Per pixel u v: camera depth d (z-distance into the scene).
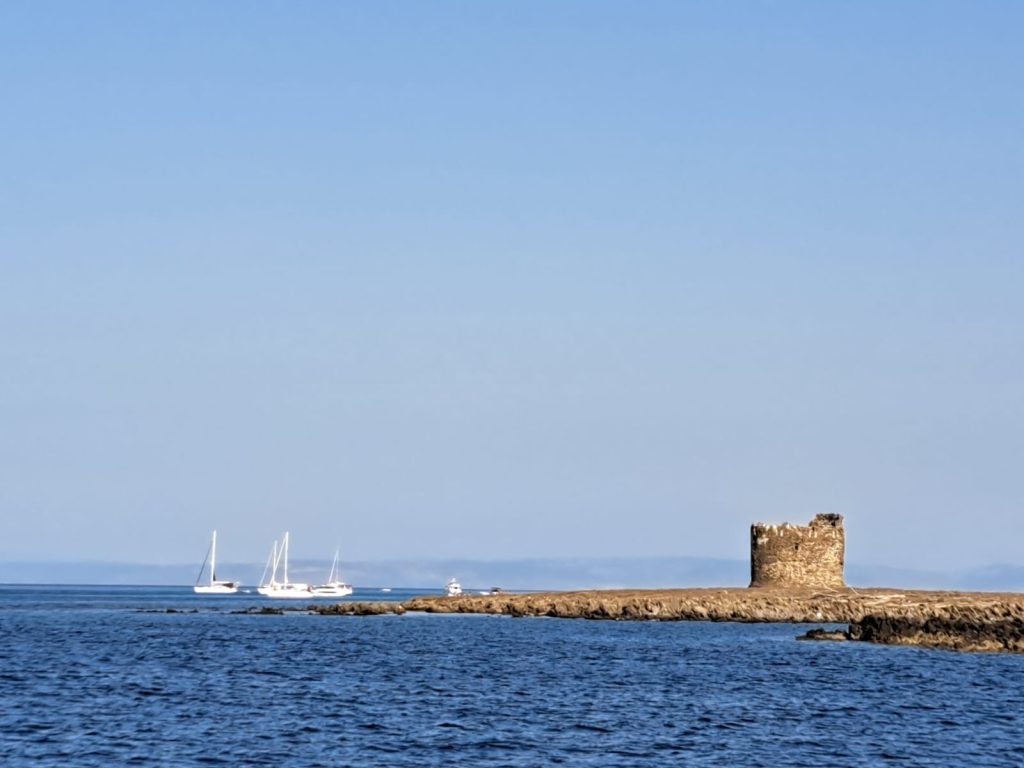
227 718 171.00
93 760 141.75
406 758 144.25
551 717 175.25
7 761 141.00
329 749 149.00
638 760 144.88
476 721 170.62
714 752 150.50
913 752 152.12
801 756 148.75
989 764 145.25
